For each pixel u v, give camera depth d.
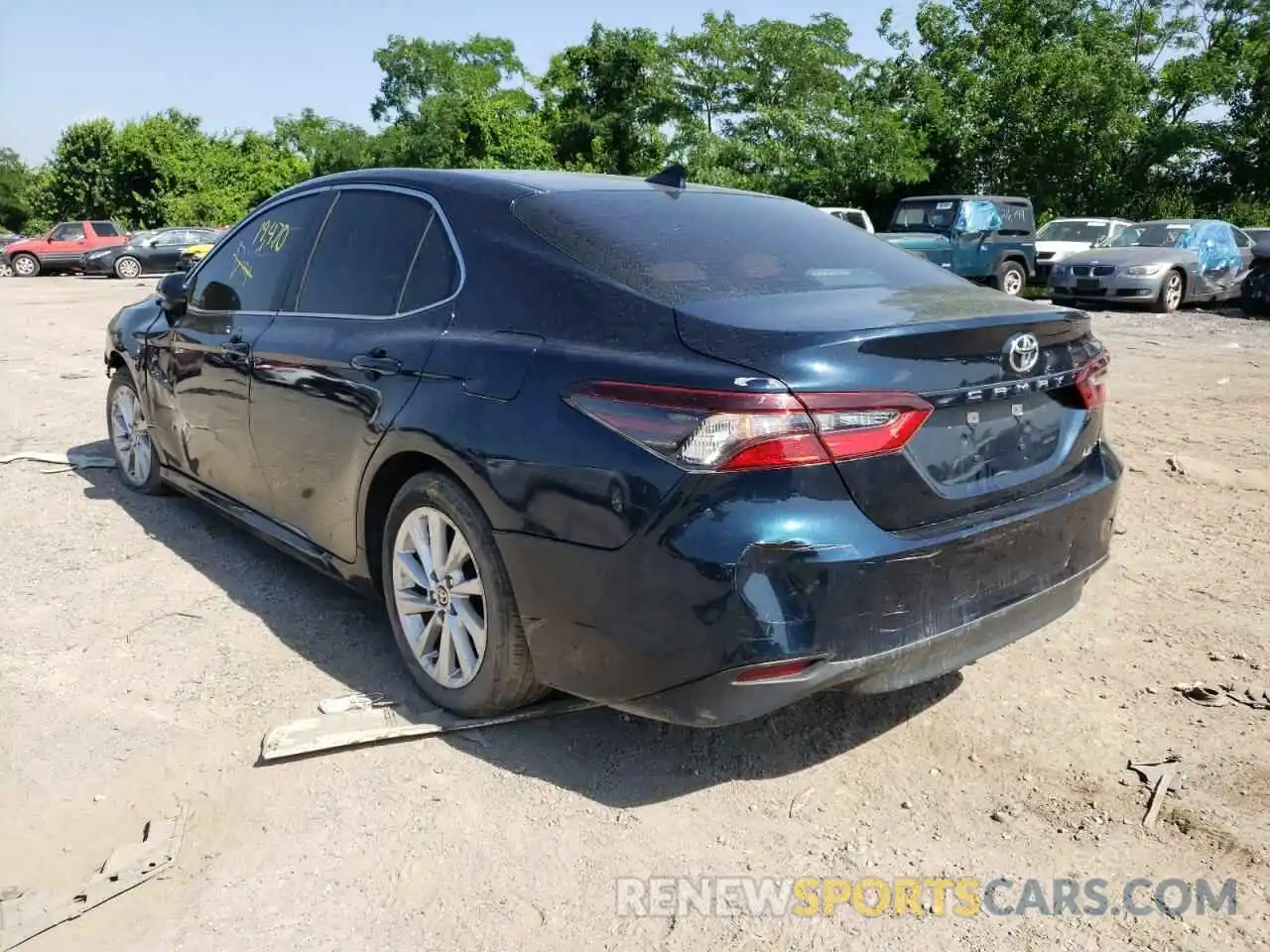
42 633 3.93
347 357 3.54
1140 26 32.81
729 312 2.76
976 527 2.77
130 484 5.69
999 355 2.84
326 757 3.10
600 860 2.66
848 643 2.58
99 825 2.79
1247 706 3.38
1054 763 3.09
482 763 3.08
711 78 35.41
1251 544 4.86
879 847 2.71
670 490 2.54
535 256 3.16
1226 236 17.58
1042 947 2.36
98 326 14.77
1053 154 30.06
